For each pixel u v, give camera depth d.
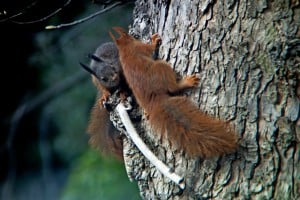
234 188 8.54
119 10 18.59
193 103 8.72
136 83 8.73
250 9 8.48
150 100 8.70
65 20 16.11
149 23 9.62
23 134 23.30
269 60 8.43
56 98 22.48
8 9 12.52
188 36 8.88
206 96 8.69
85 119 23.05
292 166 8.41
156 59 9.08
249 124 8.51
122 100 9.33
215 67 8.67
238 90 8.55
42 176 24.34
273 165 8.45
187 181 8.80
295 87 8.40
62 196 21.16
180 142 8.56
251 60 8.49
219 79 8.64
